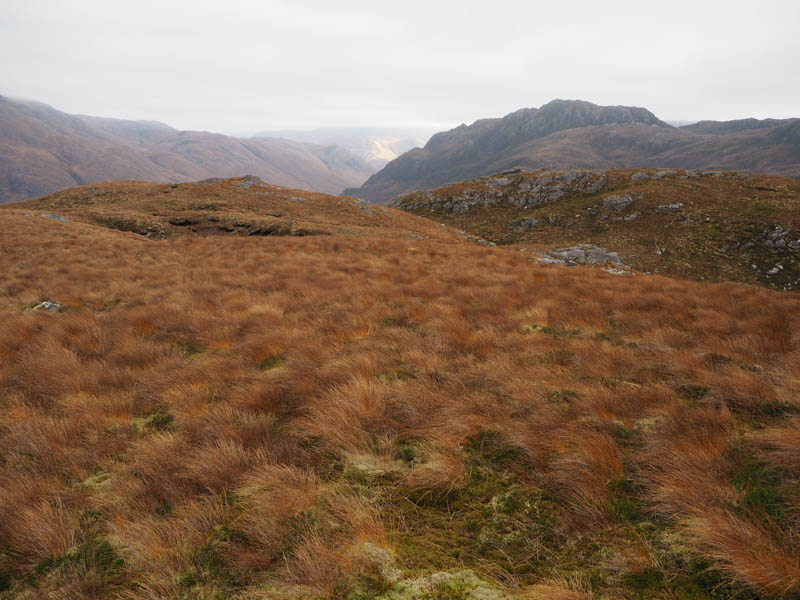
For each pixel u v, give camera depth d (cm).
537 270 1644
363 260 1820
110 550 296
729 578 232
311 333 779
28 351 745
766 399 438
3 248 2073
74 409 514
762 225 5197
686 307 981
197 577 264
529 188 8006
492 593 239
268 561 272
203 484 354
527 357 627
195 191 6322
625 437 387
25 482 367
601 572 249
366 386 492
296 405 505
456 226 7338
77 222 3719
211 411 494
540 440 378
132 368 661
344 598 239
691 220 5750
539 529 290
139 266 1659
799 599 211
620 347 657
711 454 336
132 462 403
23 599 263
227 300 1104
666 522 280
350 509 305
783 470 310
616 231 5969
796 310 955
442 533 293
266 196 6300
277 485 337
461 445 400
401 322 876
